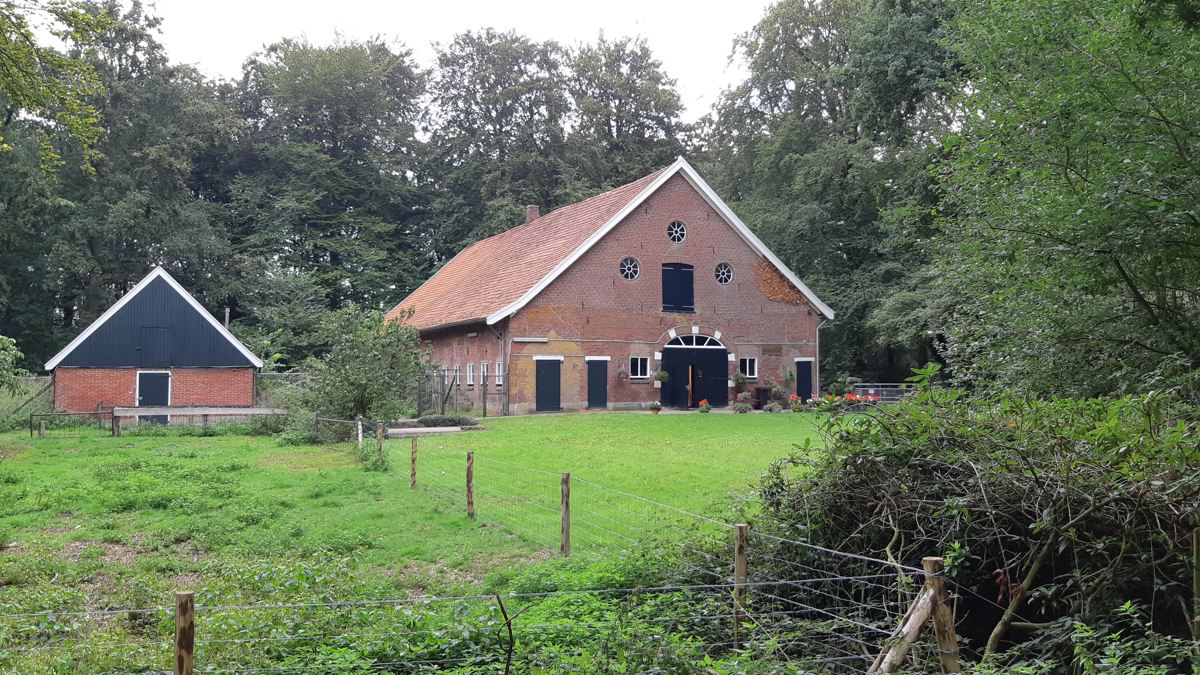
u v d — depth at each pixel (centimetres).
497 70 6256
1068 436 731
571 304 3453
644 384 3566
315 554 1099
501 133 6228
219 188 6122
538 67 6338
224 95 6291
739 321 3734
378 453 1969
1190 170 1080
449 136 6438
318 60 5988
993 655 628
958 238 1488
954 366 1443
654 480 1636
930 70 2938
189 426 3041
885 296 4047
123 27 2070
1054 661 626
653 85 6153
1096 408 774
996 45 1349
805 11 4528
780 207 4412
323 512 1448
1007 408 795
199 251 5209
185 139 5353
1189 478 619
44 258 4906
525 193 5794
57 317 5331
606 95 6175
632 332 3550
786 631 734
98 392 3334
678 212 3650
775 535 834
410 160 6419
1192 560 616
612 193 3822
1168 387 1043
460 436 2481
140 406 3356
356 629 790
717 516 1114
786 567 809
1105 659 564
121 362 3362
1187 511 632
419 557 1170
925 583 572
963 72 2508
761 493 890
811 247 4366
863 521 789
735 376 3675
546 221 4197
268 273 5425
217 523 1370
